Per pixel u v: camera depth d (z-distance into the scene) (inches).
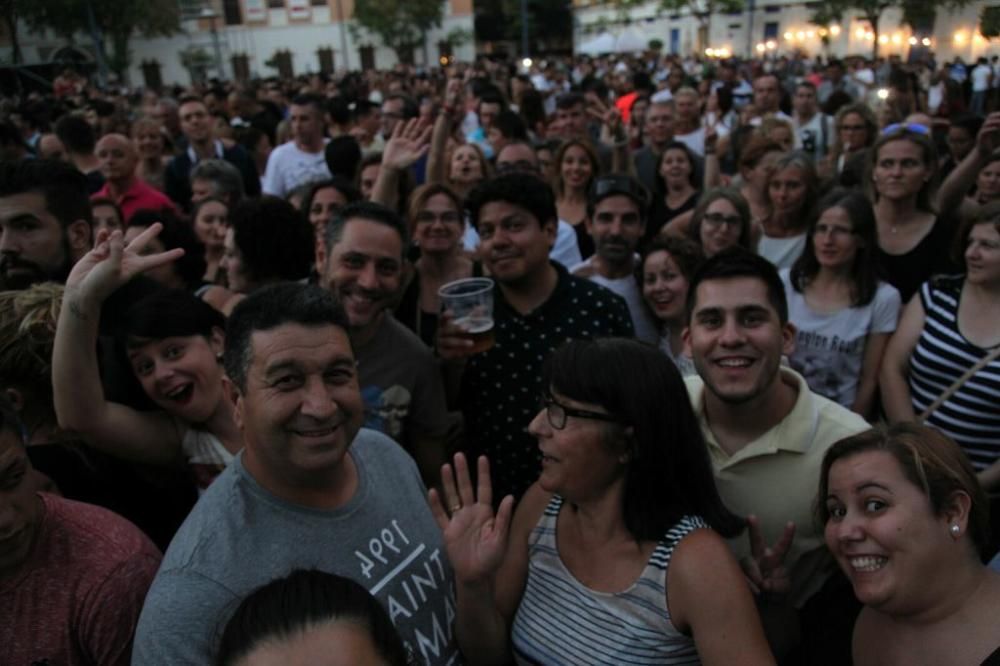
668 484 58.6
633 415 56.6
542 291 98.5
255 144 311.0
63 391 62.9
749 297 69.8
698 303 72.6
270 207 109.9
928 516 54.9
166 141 319.6
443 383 97.7
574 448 57.9
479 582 59.4
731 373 71.1
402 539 61.7
